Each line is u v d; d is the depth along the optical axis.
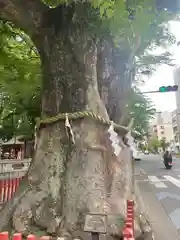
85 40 4.67
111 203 3.78
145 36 4.79
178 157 50.16
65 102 4.67
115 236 3.33
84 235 3.49
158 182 13.38
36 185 4.25
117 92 5.02
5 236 2.71
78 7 4.61
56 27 5.05
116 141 4.20
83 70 4.66
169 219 5.59
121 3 3.43
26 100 10.18
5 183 8.75
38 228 3.84
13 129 13.94
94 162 4.07
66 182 4.00
